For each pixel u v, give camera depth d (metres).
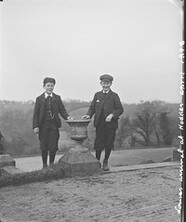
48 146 6.53
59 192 5.62
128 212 4.74
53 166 6.48
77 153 6.59
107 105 6.64
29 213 4.80
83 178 6.36
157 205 5.08
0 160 6.32
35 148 6.48
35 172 6.28
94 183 6.04
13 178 6.08
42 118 6.46
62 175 6.41
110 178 6.23
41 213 4.75
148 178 6.04
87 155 6.62
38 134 6.48
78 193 5.52
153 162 6.66
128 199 5.20
